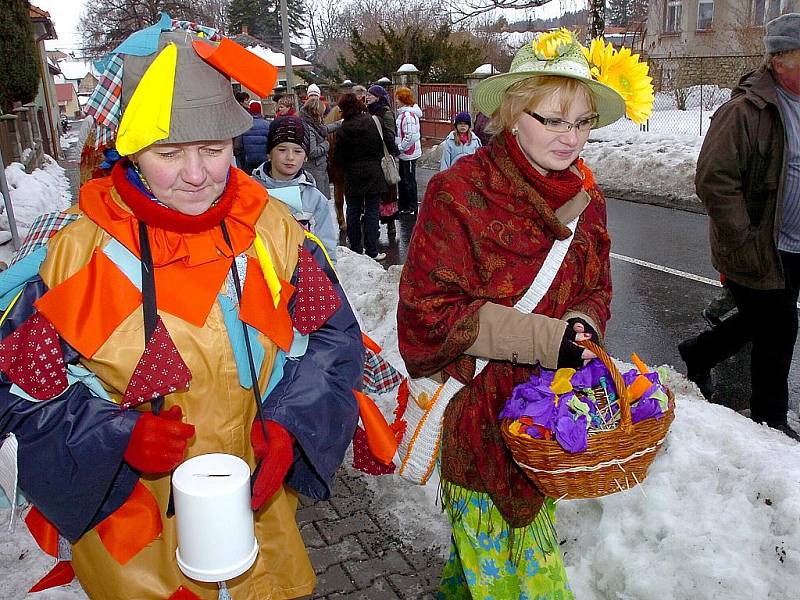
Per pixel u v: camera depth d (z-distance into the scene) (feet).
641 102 6.91
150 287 5.48
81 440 5.33
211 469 5.28
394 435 6.98
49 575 6.65
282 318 5.95
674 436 10.14
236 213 5.85
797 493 8.51
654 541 8.75
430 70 82.23
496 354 6.44
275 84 5.49
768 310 12.37
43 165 64.39
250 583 6.17
